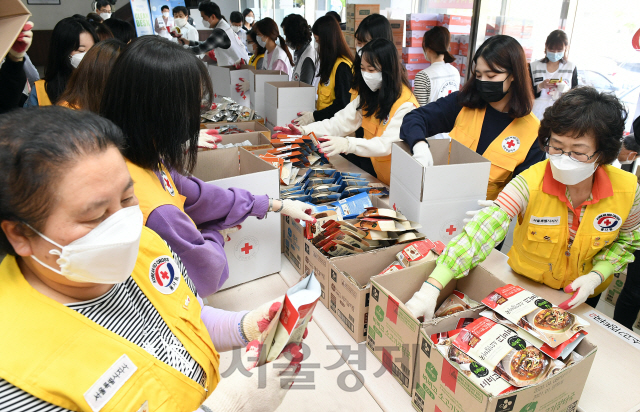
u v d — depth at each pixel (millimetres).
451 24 3623
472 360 899
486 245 1255
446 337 1021
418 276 1261
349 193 1781
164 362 694
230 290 1514
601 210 1221
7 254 562
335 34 3000
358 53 2266
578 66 2977
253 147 1920
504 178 1938
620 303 1826
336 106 2965
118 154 584
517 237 1425
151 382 655
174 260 827
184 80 920
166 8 5145
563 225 1277
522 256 1397
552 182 1259
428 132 2061
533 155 1868
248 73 3926
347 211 1605
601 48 2793
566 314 984
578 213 1250
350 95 2953
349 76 2965
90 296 645
